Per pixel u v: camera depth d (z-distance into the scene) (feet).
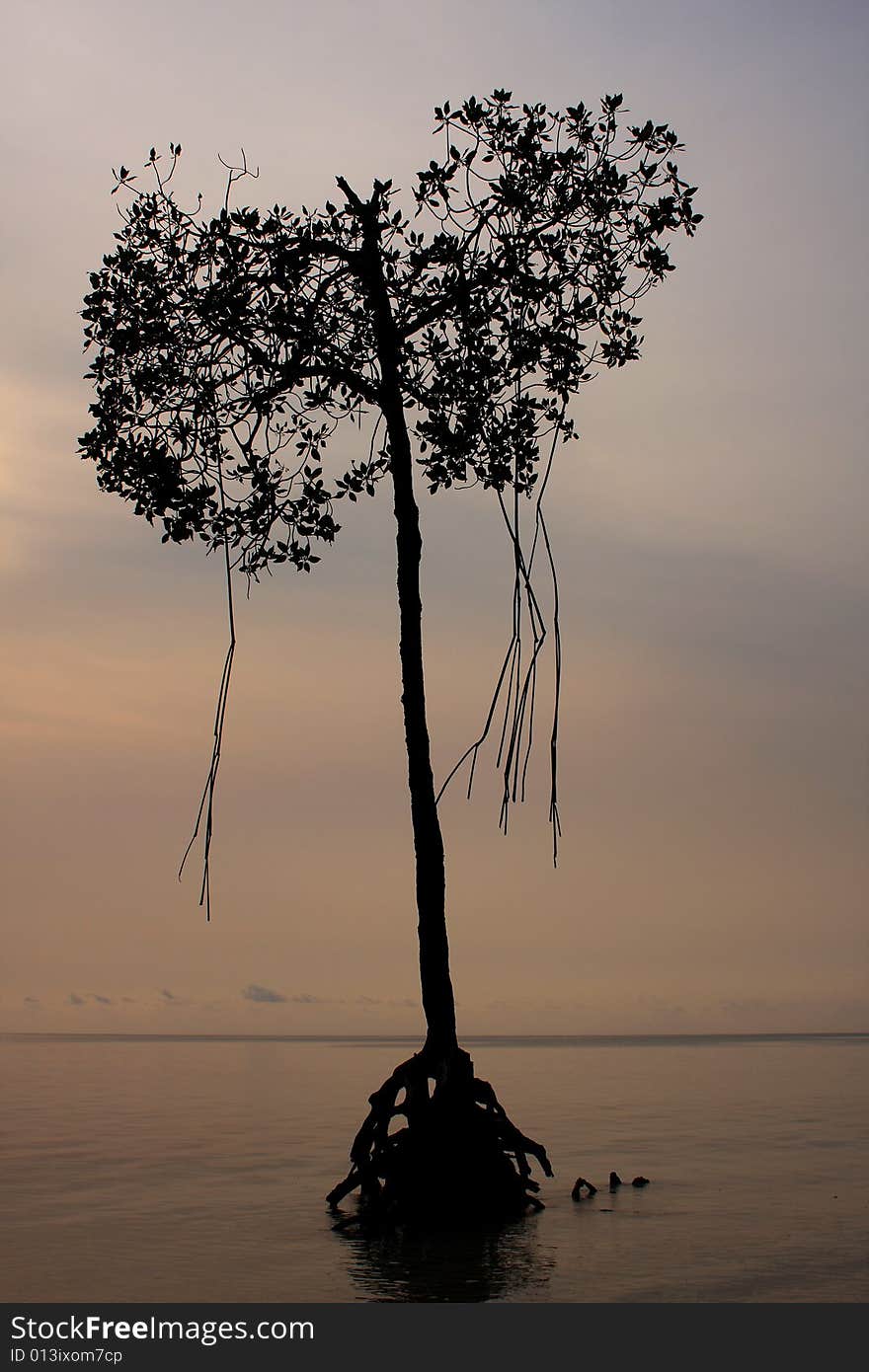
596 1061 216.33
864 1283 40.45
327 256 59.16
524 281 58.90
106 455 59.88
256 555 60.23
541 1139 80.23
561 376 60.49
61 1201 56.70
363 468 60.03
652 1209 53.98
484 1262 43.50
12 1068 186.09
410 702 57.62
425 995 55.16
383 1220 49.96
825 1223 50.44
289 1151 75.20
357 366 59.88
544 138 59.06
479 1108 53.67
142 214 59.41
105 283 59.52
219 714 51.11
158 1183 62.18
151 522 59.72
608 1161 69.46
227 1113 102.83
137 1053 266.36
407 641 58.03
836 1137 81.76
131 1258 44.32
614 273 60.13
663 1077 157.58
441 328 59.67
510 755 48.62
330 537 60.44
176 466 59.16
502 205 58.59
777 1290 39.55
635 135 59.06
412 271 58.95
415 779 56.90
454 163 58.90
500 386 59.77
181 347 59.11
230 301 57.98
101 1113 102.78
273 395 59.31
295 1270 42.47
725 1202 55.62
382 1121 53.11
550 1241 47.19
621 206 59.36
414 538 58.75
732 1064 200.34
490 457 59.57
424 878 56.03
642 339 60.90
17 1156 73.05
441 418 59.62
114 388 59.82
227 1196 58.03
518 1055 254.06
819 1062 208.95
